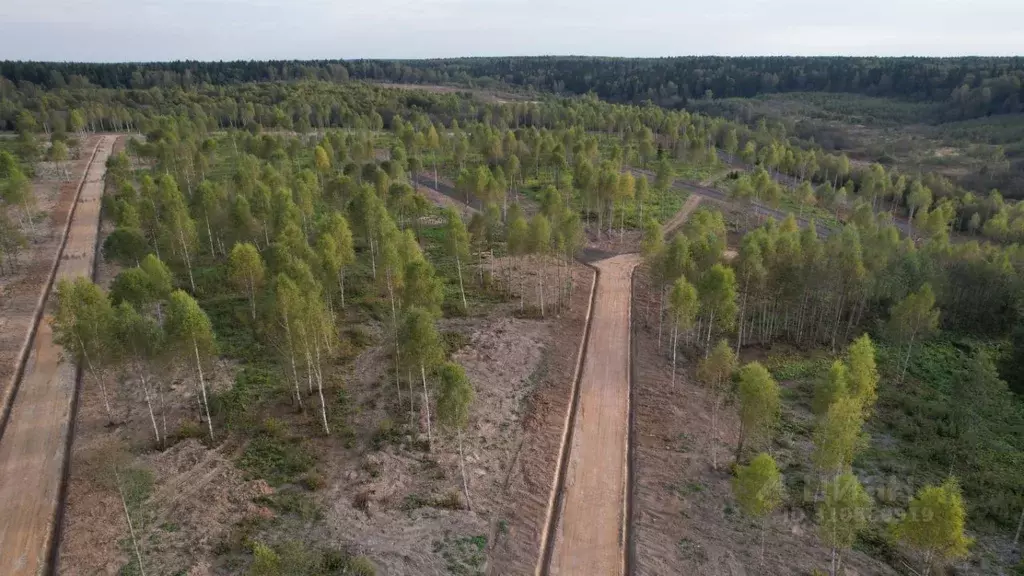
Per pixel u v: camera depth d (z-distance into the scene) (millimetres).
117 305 51188
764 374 40062
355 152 122812
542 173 133125
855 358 43375
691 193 122062
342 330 62000
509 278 76188
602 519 39406
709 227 77000
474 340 60562
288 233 66438
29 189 88125
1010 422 50969
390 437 45469
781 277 61250
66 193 111250
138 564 33938
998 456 45969
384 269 57469
